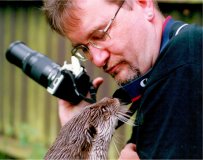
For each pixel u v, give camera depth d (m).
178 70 1.24
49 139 3.52
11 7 3.69
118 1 1.37
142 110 1.29
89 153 1.42
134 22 1.37
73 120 1.47
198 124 1.21
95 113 1.46
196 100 1.22
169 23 1.40
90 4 1.36
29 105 3.66
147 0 1.40
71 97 1.70
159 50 1.39
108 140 1.45
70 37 1.41
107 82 3.07
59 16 1.39
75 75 1.67
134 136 1.47
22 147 3.62
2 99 3.86
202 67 1.23
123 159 1.42
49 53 3.41
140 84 1.40
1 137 3.85
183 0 2.74
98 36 1.38
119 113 1.47
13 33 3.69
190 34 1.27
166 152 1.22
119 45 1.37
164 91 1.25
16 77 3.74
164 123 1.24
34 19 3.51
